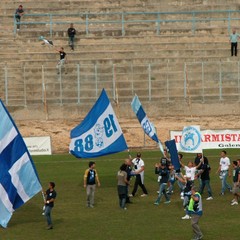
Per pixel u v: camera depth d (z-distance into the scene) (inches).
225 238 3014.3
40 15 7416.3
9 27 7313.0
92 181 3599.9
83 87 6510.8
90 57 6835.6
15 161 3083.2
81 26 7357.3
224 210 3513.8
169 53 6879.9
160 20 7313.0
